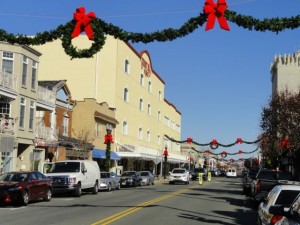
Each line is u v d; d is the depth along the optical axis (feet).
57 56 179.32
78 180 92.07
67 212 60.34
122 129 192.75
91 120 153.48
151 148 225.76
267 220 32.30
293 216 24.30
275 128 146.41
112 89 178.70
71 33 45.75
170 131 304.09
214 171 374.22
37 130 117.91
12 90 104.37
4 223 48.39
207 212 64.23
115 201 80.94
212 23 40.57
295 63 311.68
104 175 116.98
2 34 47.47
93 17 44.55
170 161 253.03
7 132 101.76
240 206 75.61
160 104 268.82
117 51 180.04
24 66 112.27
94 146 155.94
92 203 76.33
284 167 184.34
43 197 78.38
